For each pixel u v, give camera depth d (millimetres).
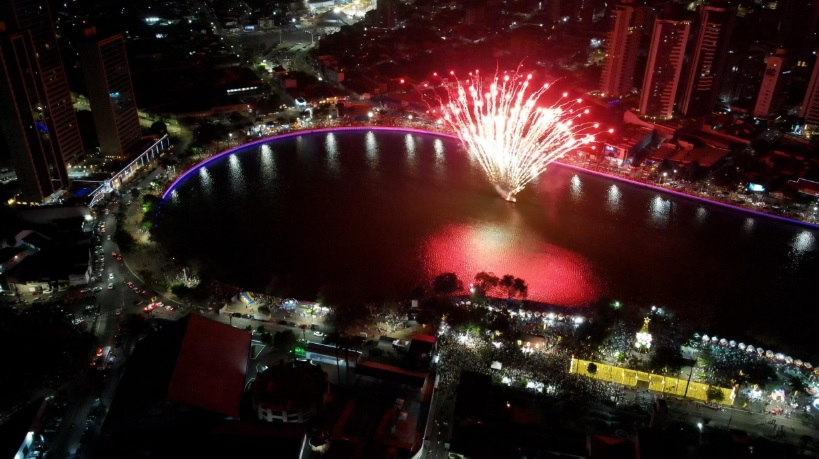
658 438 184750
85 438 198750
